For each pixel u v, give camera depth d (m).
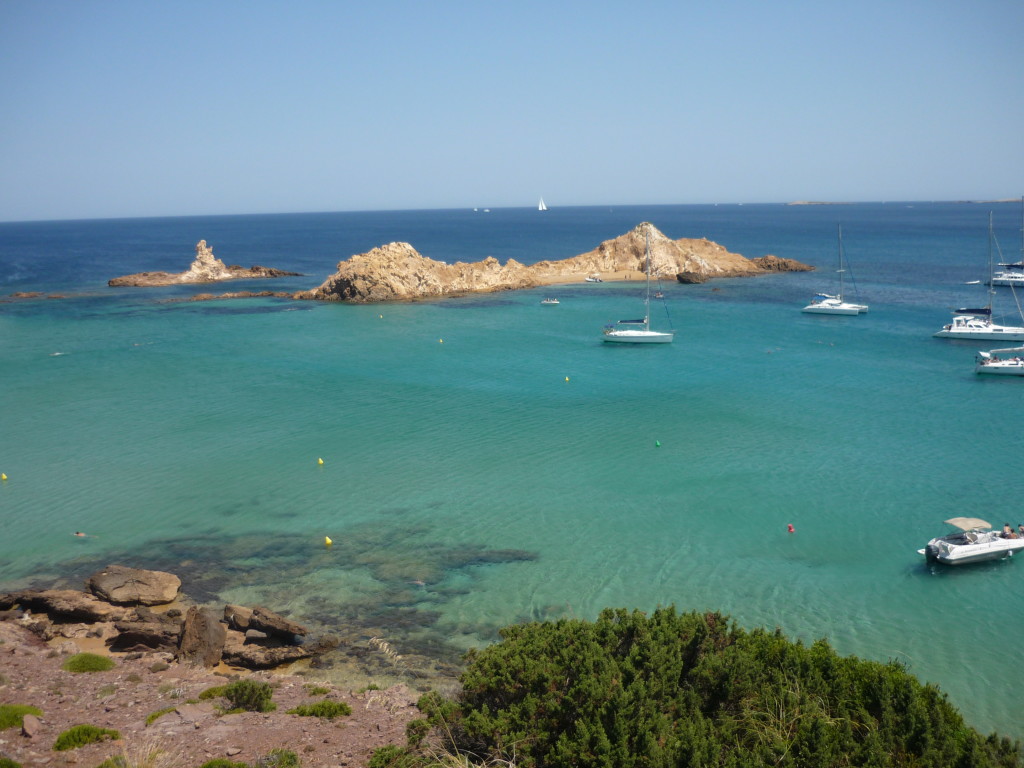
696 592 30.52
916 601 29.78
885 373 67.38
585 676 15.68
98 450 47.97
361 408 57.34
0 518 38.00
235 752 17.64
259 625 27.58
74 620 29.20
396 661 25.91
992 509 37.56
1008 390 60.66
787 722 15.46
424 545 34.94
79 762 16.98
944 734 14.66
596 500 39.66
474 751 15.84
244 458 46.41
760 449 47.09
